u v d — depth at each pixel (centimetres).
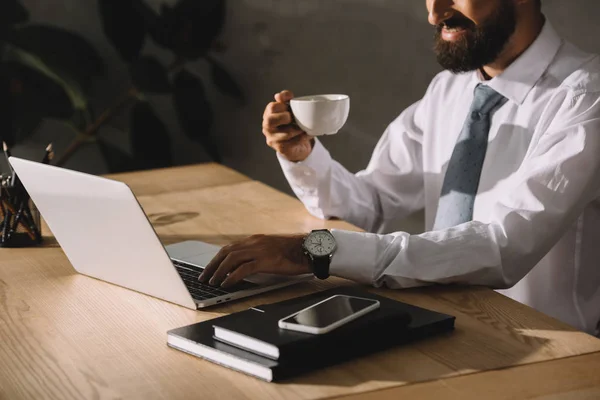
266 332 105
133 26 359
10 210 161
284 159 184
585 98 163
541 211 148
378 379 102
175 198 202
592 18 237
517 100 178
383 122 324
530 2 175
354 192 204
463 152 185
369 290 138
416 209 219
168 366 106
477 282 142
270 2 359
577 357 110
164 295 130
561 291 176
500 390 100
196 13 361
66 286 139
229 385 100
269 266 135
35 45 359
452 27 176
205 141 384
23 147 369
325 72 345
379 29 319
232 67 379
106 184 123
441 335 117
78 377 103
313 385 100
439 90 208
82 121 375
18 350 112
